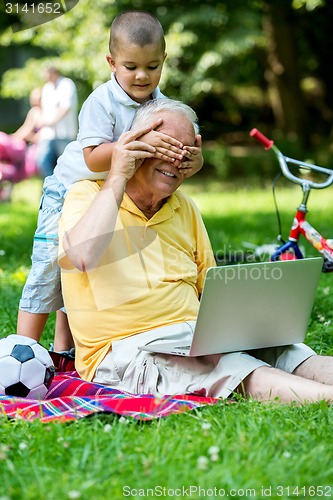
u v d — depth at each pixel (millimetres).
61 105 23422
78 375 7820
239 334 6980
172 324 7262
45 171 23859
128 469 5297
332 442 5777
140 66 8031
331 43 39219
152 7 32469
